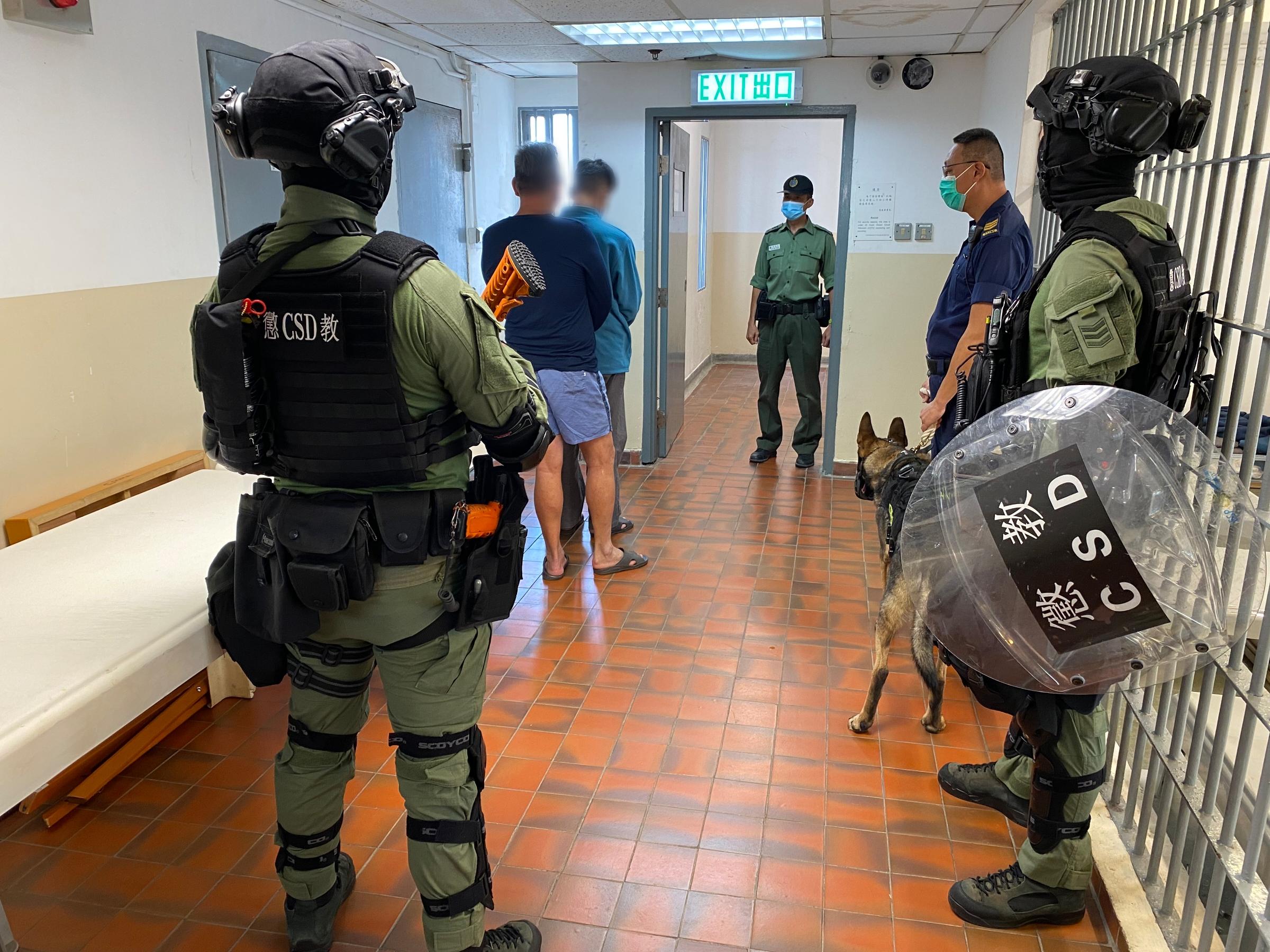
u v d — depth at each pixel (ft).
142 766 8.32
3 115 8.21
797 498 16.55
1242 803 6.32
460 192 18.63
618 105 17.61
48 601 6.20
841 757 8.57
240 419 4.85
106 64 9.37
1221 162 6.03
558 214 13.62
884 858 7.24
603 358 14.28
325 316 4.67
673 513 15.71
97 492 9.11
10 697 4.99
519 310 11.80
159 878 6.94
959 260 10.56
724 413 23.79
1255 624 5.45
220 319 4.70
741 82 16.70
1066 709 5.92
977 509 4.93
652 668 10.22
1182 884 6.63
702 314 28.58
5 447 8.35
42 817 7.59
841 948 6.35
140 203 9.94
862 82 16.58
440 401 5.08
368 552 4.95
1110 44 8.82
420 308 4.71
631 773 8.27
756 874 7.04
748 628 11.23
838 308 17.51
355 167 4.66
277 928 6.47
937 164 16.65
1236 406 5.75
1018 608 4.91
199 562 6.92
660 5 12.94
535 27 14.62
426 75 16.76
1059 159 5.81
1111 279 5.24
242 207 11.80
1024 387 5.89
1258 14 5.55
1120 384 5.62
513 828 7.51
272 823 7.57
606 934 6.43
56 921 6.51
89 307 9.28
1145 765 7.75
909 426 17.84
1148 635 4.70
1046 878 6.42
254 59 11.86
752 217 29.73
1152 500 4.62
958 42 15.17
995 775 7.89
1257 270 5.38
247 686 9.37
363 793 7.98
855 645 10.80
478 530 5.26
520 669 10.18
